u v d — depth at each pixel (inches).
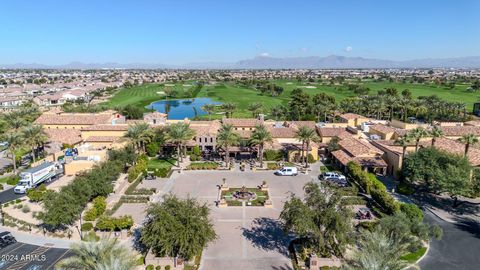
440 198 2380.7
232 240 1774.1
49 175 2726.4
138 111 5408.5
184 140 3083.2
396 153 2768.2
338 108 5383.9
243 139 3376.0
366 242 1384.1
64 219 1756.9
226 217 2052.2
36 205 2271.2
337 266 1514.5
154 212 1524.4
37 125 3154.5
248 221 2000.5
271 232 1867.6
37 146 3385.8
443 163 2326.5
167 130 3371.1
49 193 1878.7
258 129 3088.1
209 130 3592.5
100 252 1203.9
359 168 2674.7
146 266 1530.5
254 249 1689.2
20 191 2484.0
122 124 3801.7
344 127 4037.9
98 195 2228.1
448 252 1672.0
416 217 1765.5
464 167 2244.1
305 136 2965.1
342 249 1475.1
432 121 4731.8
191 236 1446.9
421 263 1568.7
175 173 2935.5
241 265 1552.7
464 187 2092.8
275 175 2881.4
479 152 2748.5
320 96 6176.2
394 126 4052.7
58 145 3474.4
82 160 2923.2
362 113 5674.2
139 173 2800.2
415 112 5398.6
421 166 2340.1
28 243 1758.1
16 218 2053.4
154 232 1494.8
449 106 5236.2
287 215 1577.3
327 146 3444.9
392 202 2041.1
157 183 2674.7
